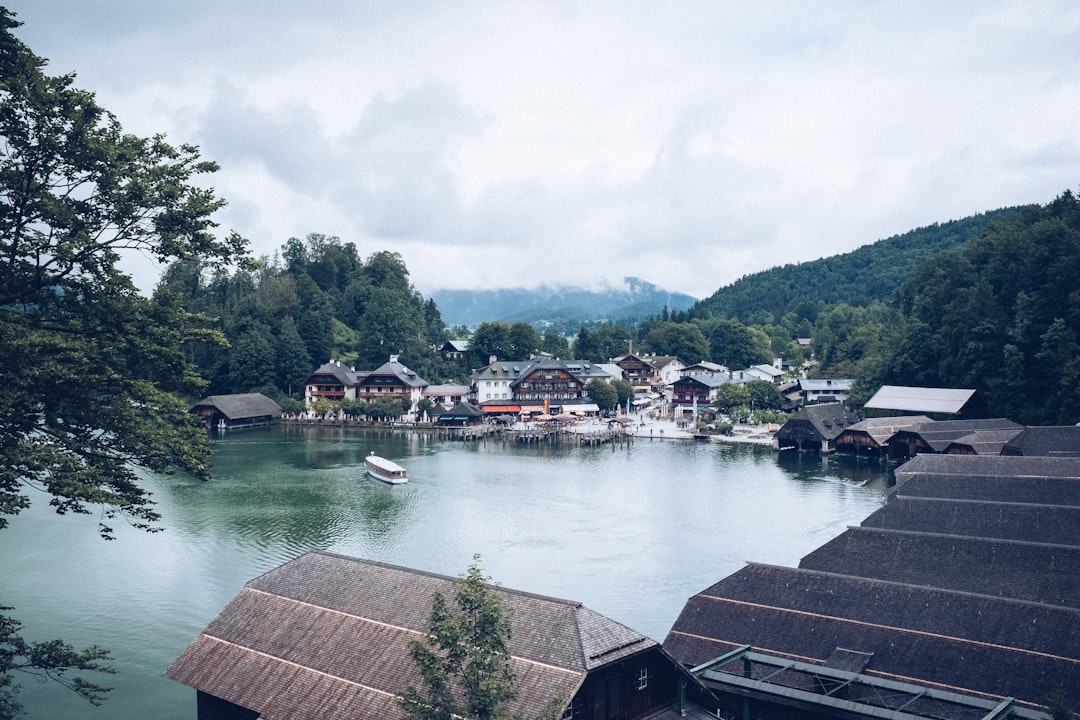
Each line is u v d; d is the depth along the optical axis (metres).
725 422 174.62
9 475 27.70
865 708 37.53
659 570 71.69
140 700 48.34
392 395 188.12
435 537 82.00
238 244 31.92
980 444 112.19
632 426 177.88
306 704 35.59
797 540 81.56
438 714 26.38
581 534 83.75
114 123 30.53
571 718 32.88
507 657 28.12
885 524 67.50
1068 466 80.25
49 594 64.81
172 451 30.30
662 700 37.53
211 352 193.88
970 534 64.06
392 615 38.59
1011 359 135.00
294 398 190.62
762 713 41.81
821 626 45.94
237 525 85.69
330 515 90.88
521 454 141.38
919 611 45.16
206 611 61.50
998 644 41.69
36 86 27.42
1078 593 49.22
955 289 162.12
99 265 30.08
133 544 78.06
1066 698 37.69
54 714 46.50
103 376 28.97
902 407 146.62
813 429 141.50
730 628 47.56
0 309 29.39
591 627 34.97
